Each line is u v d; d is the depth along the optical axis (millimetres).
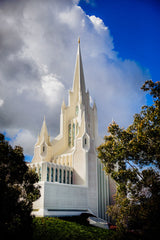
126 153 35000
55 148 82500
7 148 27734
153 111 34844
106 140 39344
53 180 64125
